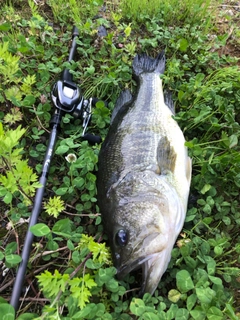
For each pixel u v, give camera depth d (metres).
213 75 0.55
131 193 0.36
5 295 0.35
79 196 0.42
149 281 0.33
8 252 0.33
